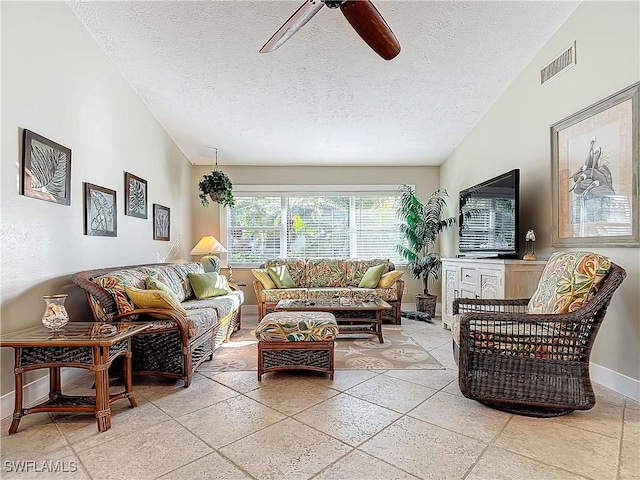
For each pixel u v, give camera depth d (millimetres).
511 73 3828
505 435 1981
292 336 2807
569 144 3080
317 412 2254
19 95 2359
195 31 3148
